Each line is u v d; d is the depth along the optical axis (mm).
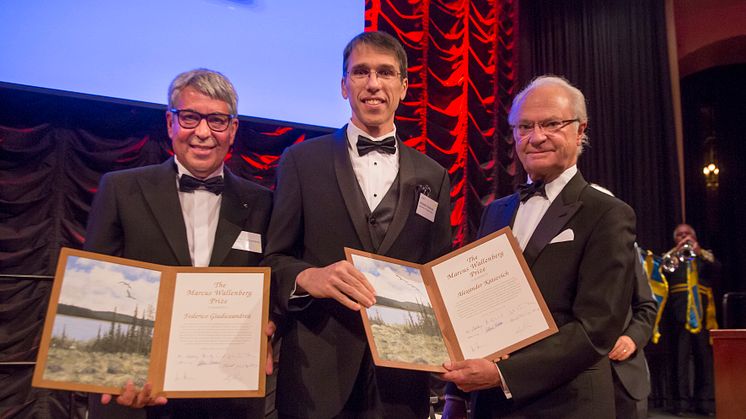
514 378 1589
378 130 1954
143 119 4145
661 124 6473
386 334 1575
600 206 1756
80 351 1528
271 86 4332
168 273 1713
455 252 1785
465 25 5348
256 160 4426
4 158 3807
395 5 5117
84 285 1596
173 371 1607
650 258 5629
